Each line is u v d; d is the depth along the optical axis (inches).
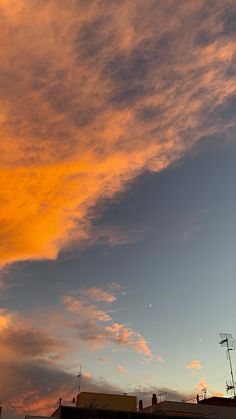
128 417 1233.4
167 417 1272.1
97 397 1840.6
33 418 1238.3
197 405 1636.3
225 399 1808.6
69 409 1199.6
